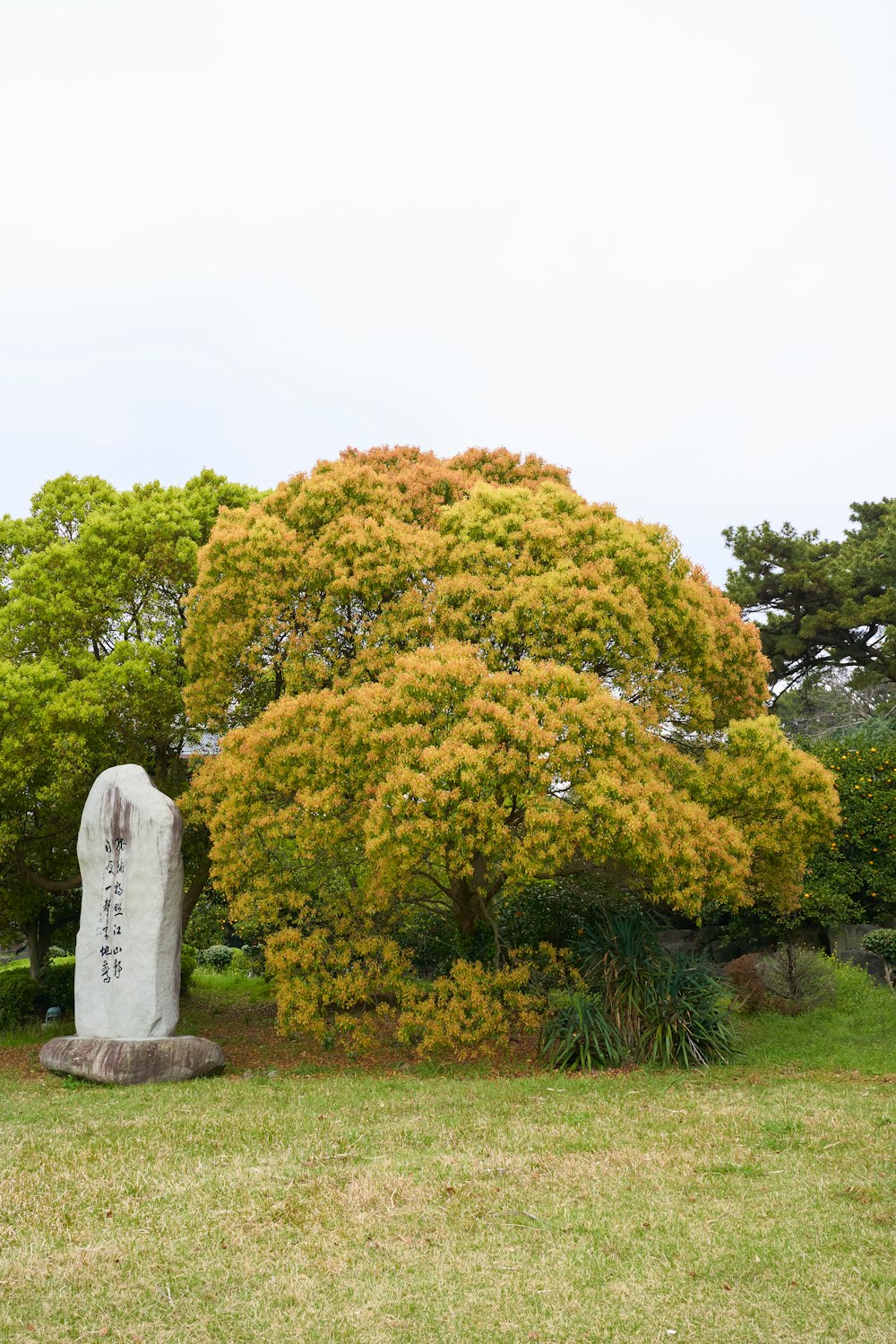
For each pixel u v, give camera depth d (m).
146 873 11.84
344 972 12.26
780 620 26.22
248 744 11.73
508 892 13.09
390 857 10.27
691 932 18.81
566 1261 5.62
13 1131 8.44
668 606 12.41
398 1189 6.73
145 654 14.98
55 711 13.84
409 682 10.81
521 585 11.72
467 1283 5.36
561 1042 11.58
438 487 14.70
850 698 32.19
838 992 13.87
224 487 17.28
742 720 12.93
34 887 16.84
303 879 12.59
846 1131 8.12
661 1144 7.85
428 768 10.15
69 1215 6.30
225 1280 5.39
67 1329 4.86
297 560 12.80
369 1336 4.83
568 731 10.45
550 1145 7.82
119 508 16.17
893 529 24.73
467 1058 12.02
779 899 14.48
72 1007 16.78
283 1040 13.88
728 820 11.89
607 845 10.41
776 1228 6.03
